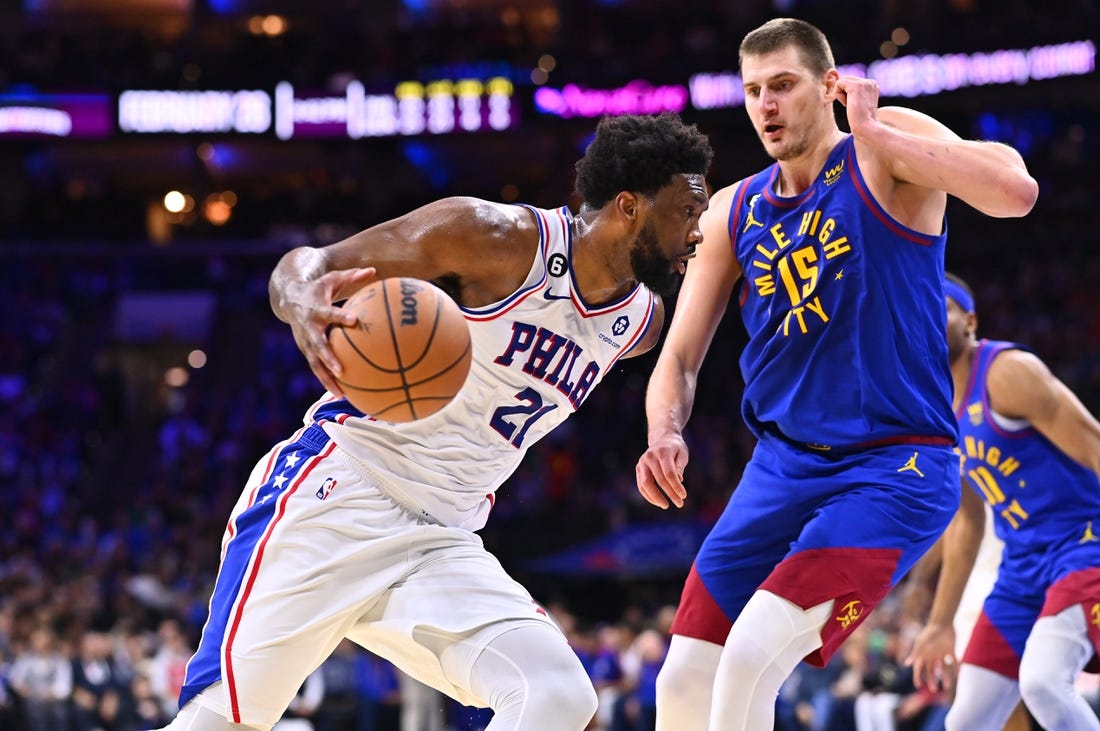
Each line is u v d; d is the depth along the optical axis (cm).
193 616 1196
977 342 436
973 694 433
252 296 2258
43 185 2414
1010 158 306
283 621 289
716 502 1499
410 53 2220
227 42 2436
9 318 2214
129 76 2078
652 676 955
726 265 357
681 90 1914
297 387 2012
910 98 1808
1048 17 1875
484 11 2425
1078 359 1650
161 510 1678
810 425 333
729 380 1836
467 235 286
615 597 1470
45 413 1984
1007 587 436
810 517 330
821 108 330
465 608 290
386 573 297
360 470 301
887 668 879
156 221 2539
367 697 1035
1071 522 423
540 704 276
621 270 301
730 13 2153
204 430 1916
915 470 322
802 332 332
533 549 1508
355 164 2366
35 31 2439
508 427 306
